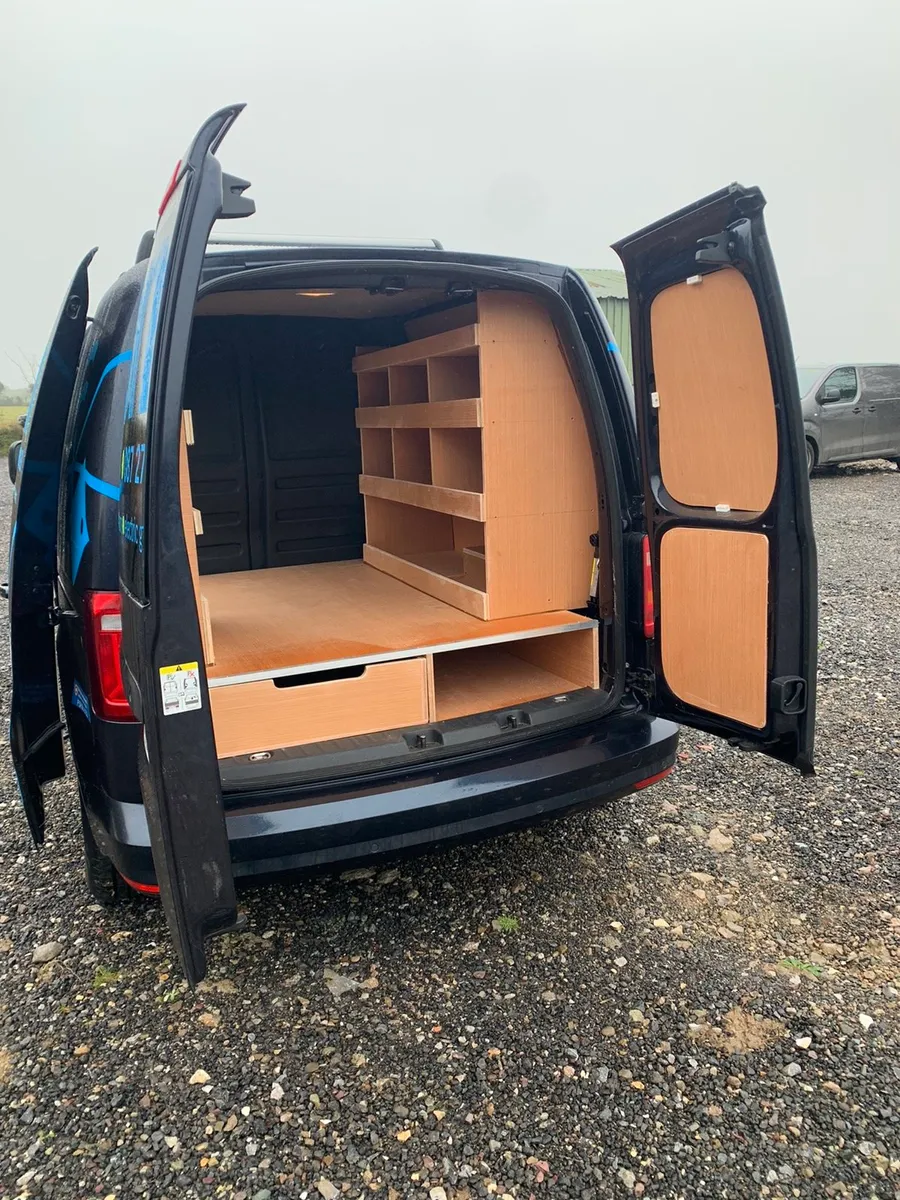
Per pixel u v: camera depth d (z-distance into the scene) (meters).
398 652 2.58
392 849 2.19
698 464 2.54
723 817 3.16
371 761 2.30
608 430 2.60
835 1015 2.16
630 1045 2.08
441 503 3.23
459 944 2.49
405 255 2.39
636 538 2.74
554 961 2.40
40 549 2.44
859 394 11.82
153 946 2.50
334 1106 1.93
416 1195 1.72
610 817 3.18
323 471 4.30
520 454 2.88
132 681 1.81
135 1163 1.79
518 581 2.97
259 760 2.31
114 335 2.13
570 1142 1.83
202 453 4.05
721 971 2.34
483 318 2.74
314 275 2.17
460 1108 1.92
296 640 2.80
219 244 3.04
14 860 2.99
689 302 2.40
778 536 2.29
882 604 6.00
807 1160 1.77
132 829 2.06
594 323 2.70
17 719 2.45
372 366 3.85
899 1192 1.69
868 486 11.72
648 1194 1.71
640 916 2.59
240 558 4.24
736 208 2.14
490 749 2.44
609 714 2.70
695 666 2.62
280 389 4.13
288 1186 1.74
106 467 2.02
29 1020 2.21
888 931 2.48
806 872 2.79
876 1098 1.91
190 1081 2.00
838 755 3.62
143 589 1.69
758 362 2.25
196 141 1.65
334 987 2.32
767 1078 1.97
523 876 2.82
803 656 2.34
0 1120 1.90
